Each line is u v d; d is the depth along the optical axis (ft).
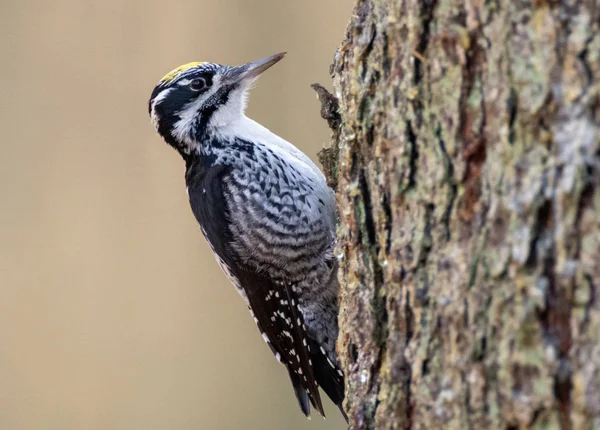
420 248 18.90
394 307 19.79
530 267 16.48
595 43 15.75
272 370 53.36
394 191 19.81
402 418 19.45
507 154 16.89
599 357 15.66
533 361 16.48
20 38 54.54
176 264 54.03
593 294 15.75
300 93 53.78
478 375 17.48
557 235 16.11
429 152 18.72
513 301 16.76
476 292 17.53
